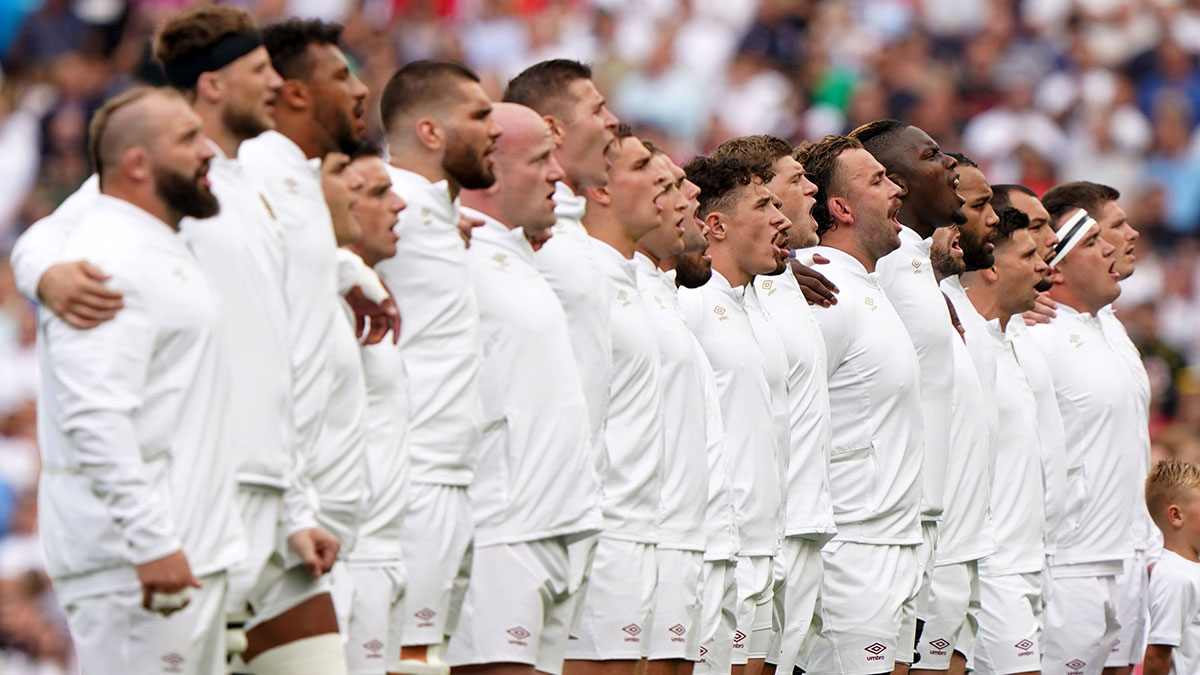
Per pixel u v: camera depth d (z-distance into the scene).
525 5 79.31
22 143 67.12
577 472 24.98
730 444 29.38
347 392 21.86
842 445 32.12
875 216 32.22
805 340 31.03
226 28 20.67
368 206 22.70
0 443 51.28
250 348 20.42
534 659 24.81
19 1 70.88
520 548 24.69
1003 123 78.00
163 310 19.05
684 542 27.77
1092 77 80.50
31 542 48.44
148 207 19.36
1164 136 79.19
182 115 19.31
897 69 79.06
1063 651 38.47
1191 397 54.16
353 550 22.39
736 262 30.00
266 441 20.45
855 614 31.75
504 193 25.09
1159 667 38.69
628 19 79.06
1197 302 72.69
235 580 20.20
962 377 34.25
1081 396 38.53
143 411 19.05
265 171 21.42
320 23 22.00
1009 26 81.44
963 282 37.03
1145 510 39.19
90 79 69.75
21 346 55.31
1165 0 82.94
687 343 28.14
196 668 19.36
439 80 23.88
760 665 30.19
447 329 23.64
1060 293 39.41
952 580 34.06
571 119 26.47
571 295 26.02
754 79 77.94
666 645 27.52
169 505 19.16
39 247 19.17
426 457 23.47
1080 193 40.53
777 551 29.94
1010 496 35.97
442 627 23.64
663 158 28.45
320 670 21.09
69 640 45.00
